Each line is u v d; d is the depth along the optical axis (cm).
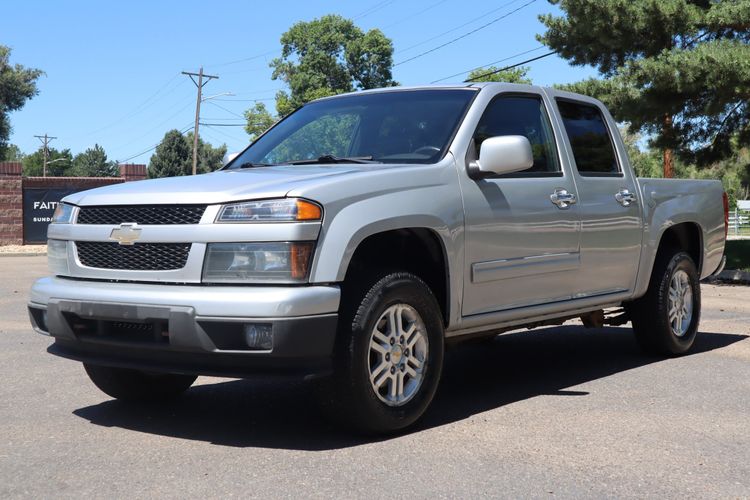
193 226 423
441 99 546
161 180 492
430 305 462
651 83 1669
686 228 727
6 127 5984
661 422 480
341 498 351
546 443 436
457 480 375
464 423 478
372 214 436
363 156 524
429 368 463
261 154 575
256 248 412
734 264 1811
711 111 1634
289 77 6769
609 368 654
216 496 353
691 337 713
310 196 416
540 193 543
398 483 370
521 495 356
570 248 566
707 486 371
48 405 527
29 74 5984
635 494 359
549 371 645
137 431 462
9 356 707
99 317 434
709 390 568
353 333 423
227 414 502
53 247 485
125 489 363
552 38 2006
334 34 6594
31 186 3206
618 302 637
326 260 414
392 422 442
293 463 400
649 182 662
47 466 397
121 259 446
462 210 486
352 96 597
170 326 410
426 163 493
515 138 487
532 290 541
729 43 1568
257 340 401
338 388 424
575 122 611
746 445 434
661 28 1747
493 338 804
